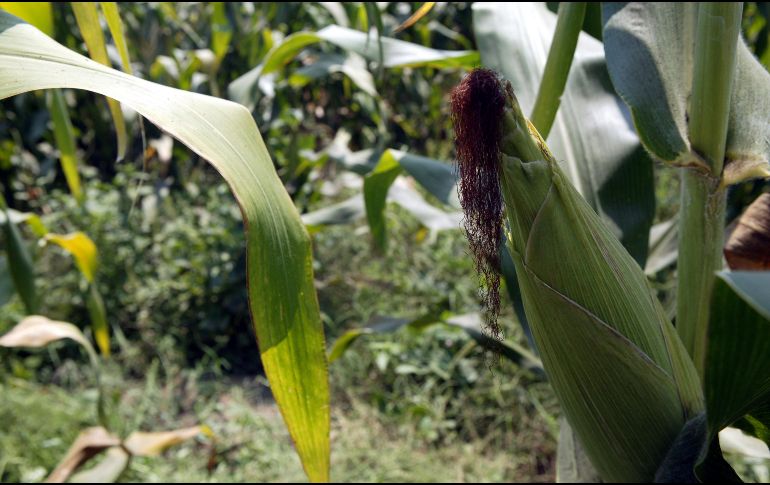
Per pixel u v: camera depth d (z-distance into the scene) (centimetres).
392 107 520
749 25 354
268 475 269
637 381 80
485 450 286
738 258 109
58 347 376
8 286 212
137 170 512
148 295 383
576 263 77
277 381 68
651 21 102
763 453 125
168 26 472
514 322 310
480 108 71
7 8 149
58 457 276
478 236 74
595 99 134
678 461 82
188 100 63
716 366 67
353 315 381
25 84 60
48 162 488
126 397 335
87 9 121
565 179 76
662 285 302
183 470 273
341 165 236
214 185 481
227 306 381
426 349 336
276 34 420
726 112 88
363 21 251
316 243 413
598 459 88
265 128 432
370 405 318
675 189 382
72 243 218
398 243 426
